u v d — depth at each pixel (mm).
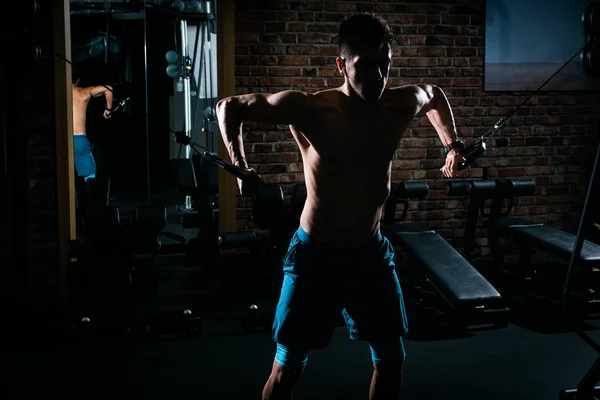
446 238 5191
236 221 4973
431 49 4988
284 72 4836
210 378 2996
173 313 3846
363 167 1999
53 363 3184
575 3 5082
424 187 4402
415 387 2877
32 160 4562
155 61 5836
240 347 3402
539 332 3594
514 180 4902
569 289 2406
